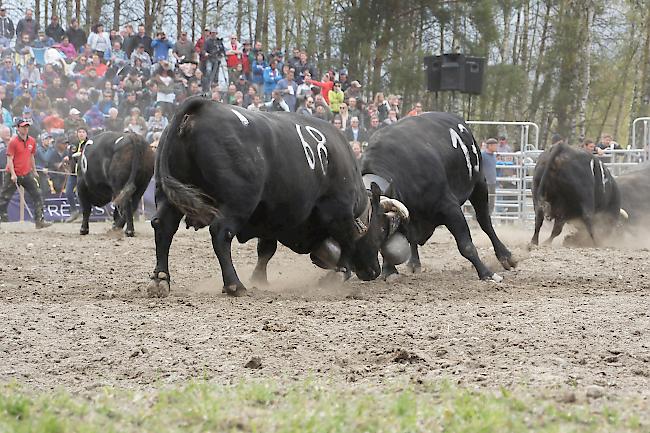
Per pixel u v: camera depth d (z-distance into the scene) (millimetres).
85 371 9352
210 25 51656
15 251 19578
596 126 66250
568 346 10164
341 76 38094
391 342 10406
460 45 48938
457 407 7070
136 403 7359
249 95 34125
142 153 23359
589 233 23156
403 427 6551
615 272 17500
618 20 58781
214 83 34062
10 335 10750
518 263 18547
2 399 7121
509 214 30750
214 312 12031
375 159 15609
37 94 31016
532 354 9820
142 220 29875
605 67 61031
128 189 18969
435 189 15898
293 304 12719
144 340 10516
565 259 19500
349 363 9562
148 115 32344
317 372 9148
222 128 12703
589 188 23031
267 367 9344
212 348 10133
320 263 15156
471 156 16578
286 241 14828
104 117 31734
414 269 17266
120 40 35469
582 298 13555
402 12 48562
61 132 30328
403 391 7961
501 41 55375
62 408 7137
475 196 17156
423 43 53281
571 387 8258
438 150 16016
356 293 14141
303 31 51344
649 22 58594
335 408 7023
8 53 33031
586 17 56750
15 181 26188
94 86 32531
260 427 6559
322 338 10578
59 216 29828
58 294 13914
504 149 33906
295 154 13617
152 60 35406
